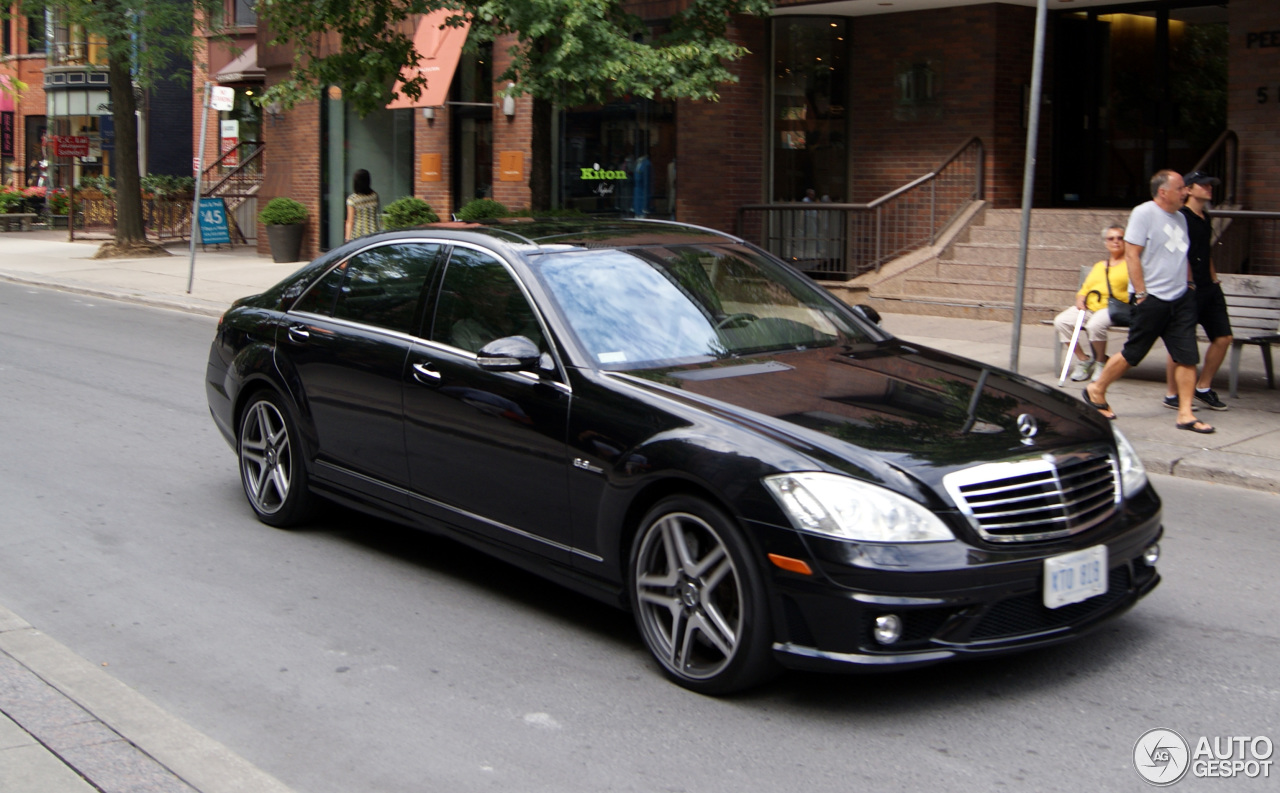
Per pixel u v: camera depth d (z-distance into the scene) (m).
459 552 6.24
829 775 3.82
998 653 4.12
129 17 24.39
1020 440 4.43
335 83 14.97
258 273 21.45
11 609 5.36
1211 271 9.29
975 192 16.34
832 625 4.03
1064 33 16.64
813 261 17.52
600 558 4.77
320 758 3.97
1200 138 15.87
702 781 3.79
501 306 5.33
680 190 17.55
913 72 16.80
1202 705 4.33
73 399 10.34
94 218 33.16
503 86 18.39
